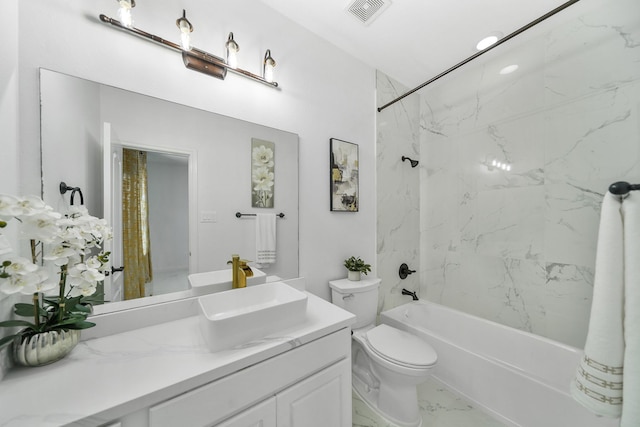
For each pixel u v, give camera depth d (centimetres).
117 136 96
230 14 122
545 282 152
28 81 80
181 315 106
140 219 102
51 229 64
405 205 213
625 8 123
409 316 199
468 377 144
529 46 157
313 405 89
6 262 58
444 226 207
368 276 186
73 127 88
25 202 60
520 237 163
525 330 161
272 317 87
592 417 103
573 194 141
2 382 61
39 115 82
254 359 74
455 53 172
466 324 179
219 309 103
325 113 161
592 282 135
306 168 153
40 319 75
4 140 69
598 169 132
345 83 172
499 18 140
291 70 145
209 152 118
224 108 122
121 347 80
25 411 52
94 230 76
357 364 158
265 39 134
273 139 138
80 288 74
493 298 177
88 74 90
